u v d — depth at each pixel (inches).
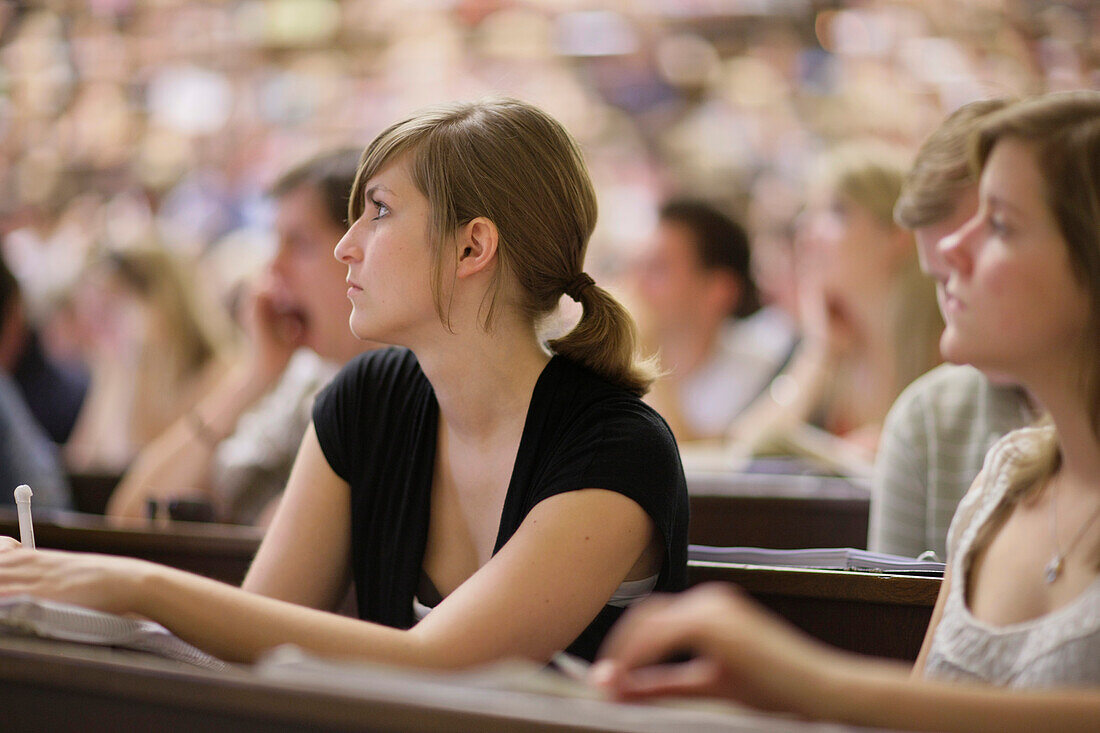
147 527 128.5
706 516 141.3
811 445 186.2
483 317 82.0
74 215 364.5
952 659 60.3
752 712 45.1
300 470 91.7
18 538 120.3
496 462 83.8
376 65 357.4
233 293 269.0
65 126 371.9
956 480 112.2
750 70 329.7
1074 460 58.6
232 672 47.7
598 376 84.7
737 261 223.0
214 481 163.8
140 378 252.8
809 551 91.0
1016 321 55.9
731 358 254.8
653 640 43.9
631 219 326.0
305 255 150.5
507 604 71.9
